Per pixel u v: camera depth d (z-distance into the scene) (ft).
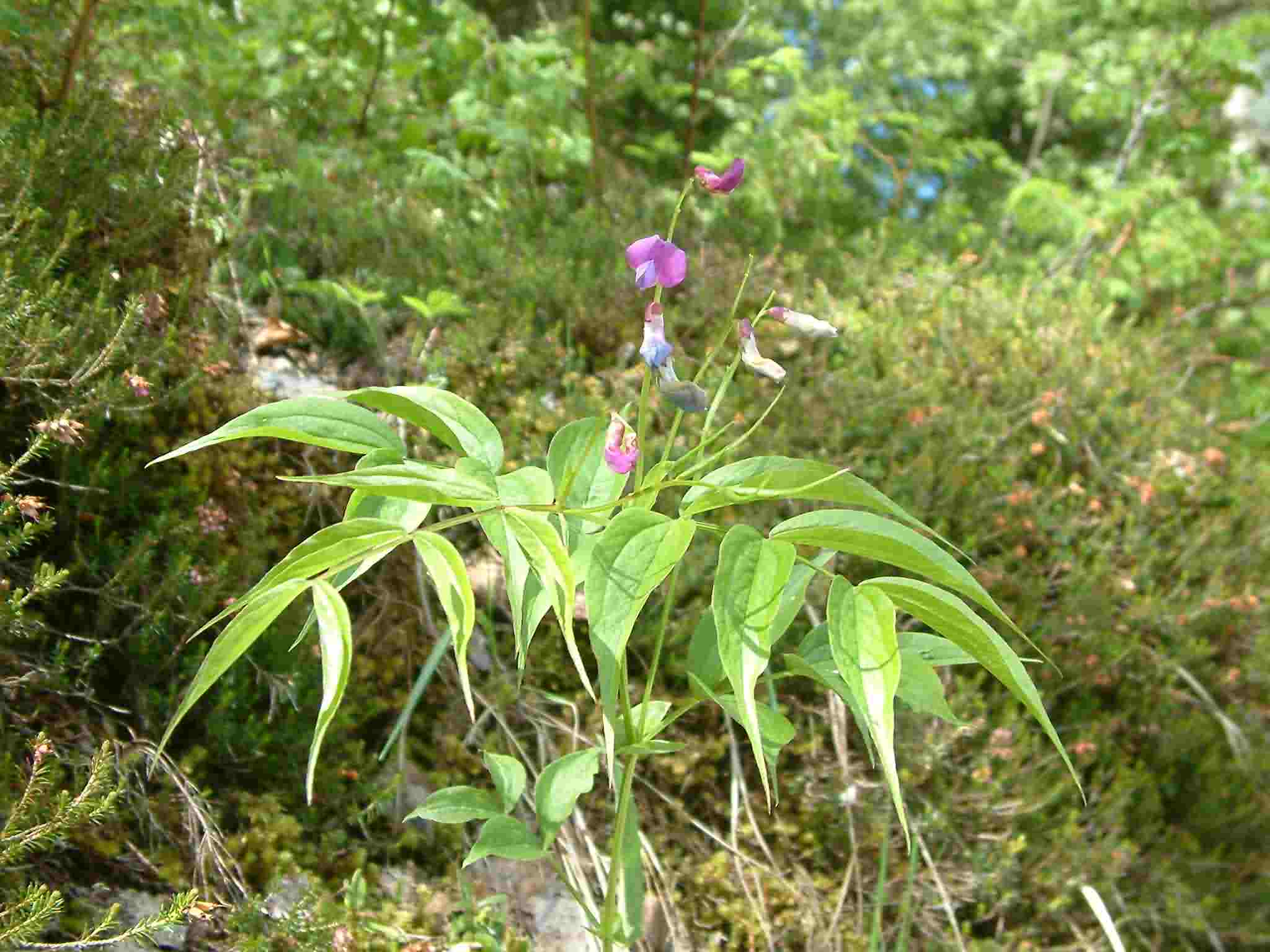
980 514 13.44
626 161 22.26
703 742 11.02
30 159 9.66
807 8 33.04
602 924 7.75
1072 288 19.88
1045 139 36.17
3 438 9.00
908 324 16.01
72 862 7.66
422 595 10.66
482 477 6.62
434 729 10.29
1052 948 11.03
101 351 8.98
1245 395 20.31
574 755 8.09
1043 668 12.85
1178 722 13.23
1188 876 12.87
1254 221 23.58
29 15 11.73
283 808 9.00
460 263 14.58
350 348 12.80
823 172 19.80
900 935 9.61
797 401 13.69
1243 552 14.94
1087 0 29.43
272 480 10.65
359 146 17.37
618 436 6.34
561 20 26.14
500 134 17.54
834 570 12.15
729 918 9.87
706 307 14.76
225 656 5.78
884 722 5.63
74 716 8.34
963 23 33.19
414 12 18.35
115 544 9.23
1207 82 24.22
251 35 18.26
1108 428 15.33
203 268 11.73
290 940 7.86
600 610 5.87
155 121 11.75
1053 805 12.16
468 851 9.52
